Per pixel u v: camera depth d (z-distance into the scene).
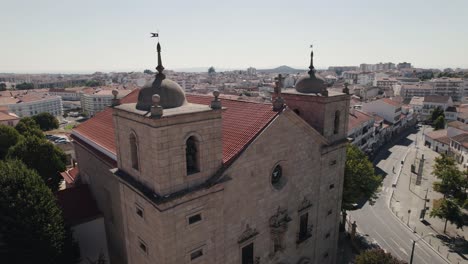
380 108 132.25
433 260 49.31
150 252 24.67
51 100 192.62
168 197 21.94
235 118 31.20
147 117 20.78
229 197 26.50
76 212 39.25
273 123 28.41
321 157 35.41
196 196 23.53
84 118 194.25
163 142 21.20
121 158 26.81
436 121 138.62
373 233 57.31
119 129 26.02
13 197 32.22
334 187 38.59
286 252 33.69
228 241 27.34
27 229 31.47
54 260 33.16
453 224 60.97
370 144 106.50
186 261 24.25
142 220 24.94
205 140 23.64
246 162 27.12
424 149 115.81
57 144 85.56
